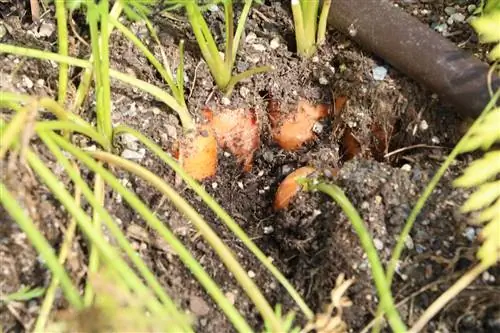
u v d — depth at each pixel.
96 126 0.55
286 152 0.59
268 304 0.50
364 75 0.58
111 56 0.58
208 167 0.57
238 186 0.58
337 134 0.59
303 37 0.59
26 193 0.51
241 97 0.58
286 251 0.55
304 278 0.53
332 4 0.59
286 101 0.59
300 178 0.55
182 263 0.53
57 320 0.49
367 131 0.58
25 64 0.56
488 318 0.50
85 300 0.48
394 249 0.52
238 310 0.52
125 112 0.57
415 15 0.60
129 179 0.54
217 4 0.61
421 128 0.57
